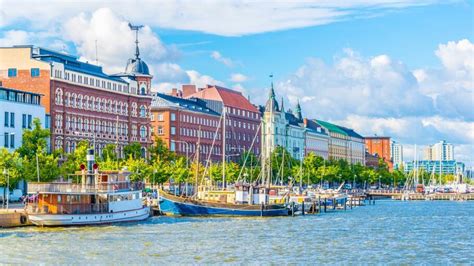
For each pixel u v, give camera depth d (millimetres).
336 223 146750
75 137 192375
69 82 190250
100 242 99125
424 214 191125
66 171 143500
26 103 166625
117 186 126000
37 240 99500
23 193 159500
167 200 148375
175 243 100438
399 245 105375
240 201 157250
